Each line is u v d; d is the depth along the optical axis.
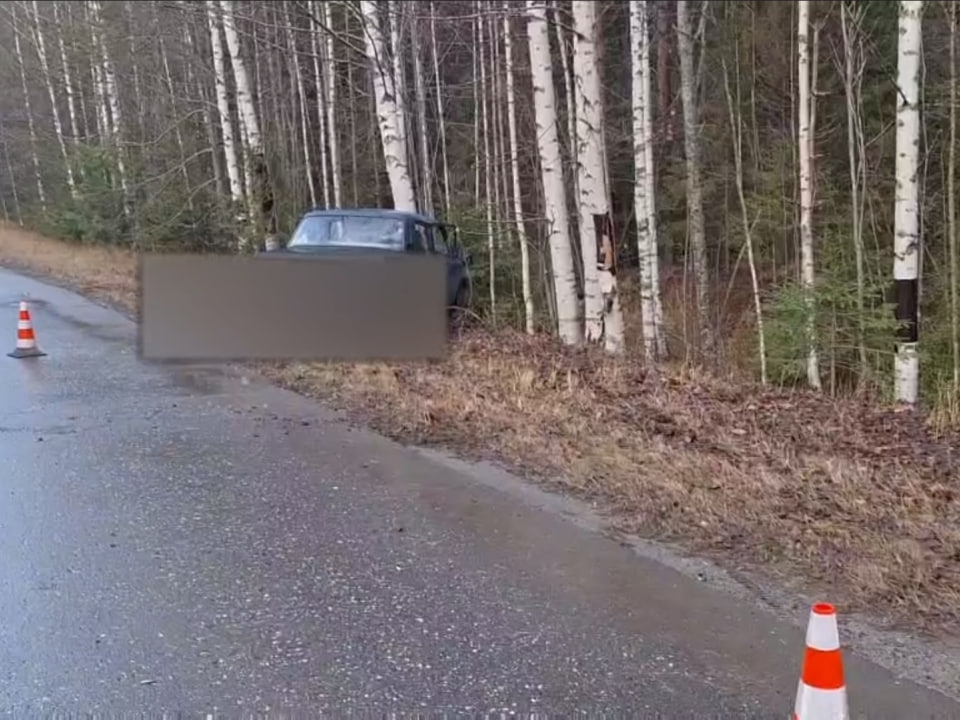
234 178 18.08
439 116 23.47
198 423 7.34
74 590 4.21
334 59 16.92
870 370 13.28
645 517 5.21
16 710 3.22
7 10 26.08
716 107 22.23
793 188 19.81
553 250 11.31
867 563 4.54
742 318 19.81
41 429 7.11
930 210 17.78
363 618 3.97
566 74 16.00
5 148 29.88
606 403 7.79
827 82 20.34
